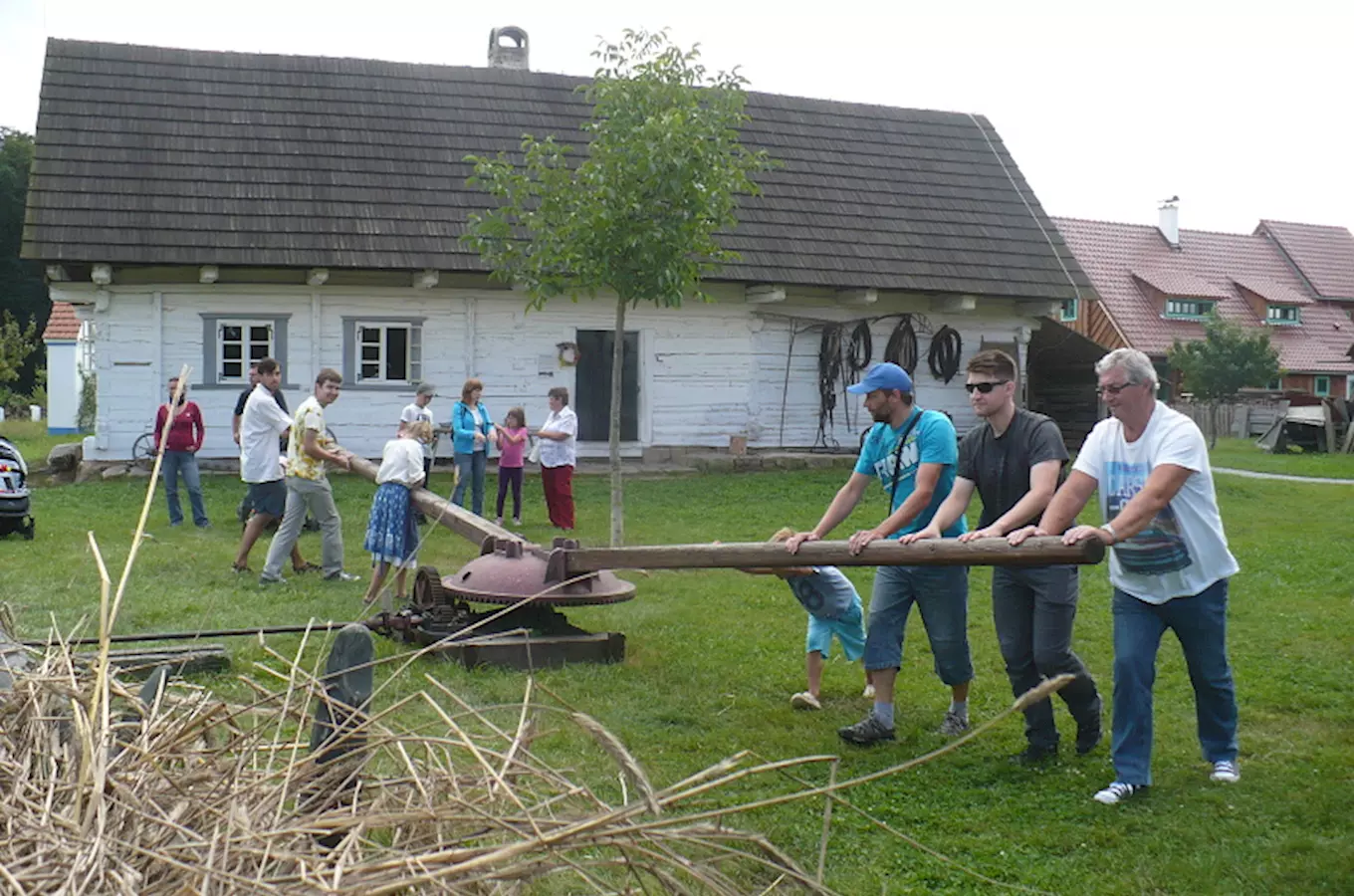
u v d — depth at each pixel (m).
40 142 19.98
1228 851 4.69
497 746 3.95
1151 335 46.97
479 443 15.06
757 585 10.77
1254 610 10.08
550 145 13.73
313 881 2.45
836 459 22.03
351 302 20.52
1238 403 41.16
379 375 20.75
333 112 22.05
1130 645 5.40
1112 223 52.19
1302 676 7.75
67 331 38.03
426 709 6.28
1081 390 25.72
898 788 5.48
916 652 8.33
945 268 23.39
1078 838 4.85
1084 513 18.11
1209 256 52.38
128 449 19.67
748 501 17.45
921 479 6.12
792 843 4.76
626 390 22.09
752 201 23.19
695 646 8.32
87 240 18.95
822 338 23.08
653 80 12.91
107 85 21.22
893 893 4.33
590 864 2.69
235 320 20.05
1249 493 20.62
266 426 10.73
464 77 23.58
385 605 8.23
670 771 5.51
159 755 2.95
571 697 6.82
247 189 20.30
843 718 6.67
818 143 25.17
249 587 10.05
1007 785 5.55
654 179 12.72
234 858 2.61
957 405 24.27
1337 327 51.81
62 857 2.44
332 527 10.47
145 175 20.03
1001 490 5.91
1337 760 5.95
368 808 3.01
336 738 3.13
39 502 16.11
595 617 9.27
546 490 14.98
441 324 20.89
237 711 3.34
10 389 50.56
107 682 2.85
